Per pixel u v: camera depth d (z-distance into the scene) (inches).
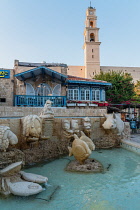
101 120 526.3
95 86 844.6
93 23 2503.7
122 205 212.7
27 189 231.0
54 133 438.9
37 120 346.0
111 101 1065.5
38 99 685.9
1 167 263.7
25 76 709.9
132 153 448.1
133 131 831.1
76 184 267.1
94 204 214.5
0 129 280.4
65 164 358.3
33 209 205.0
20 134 366.6
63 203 216.4
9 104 752.3
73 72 2564.0
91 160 373.1
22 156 312.3
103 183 272.1
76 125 442.6
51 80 761.6
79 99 811.4
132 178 292.0
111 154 439.2
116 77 1157.7
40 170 322.7
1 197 226.1
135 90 1389.0
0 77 751.7
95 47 2450.8
